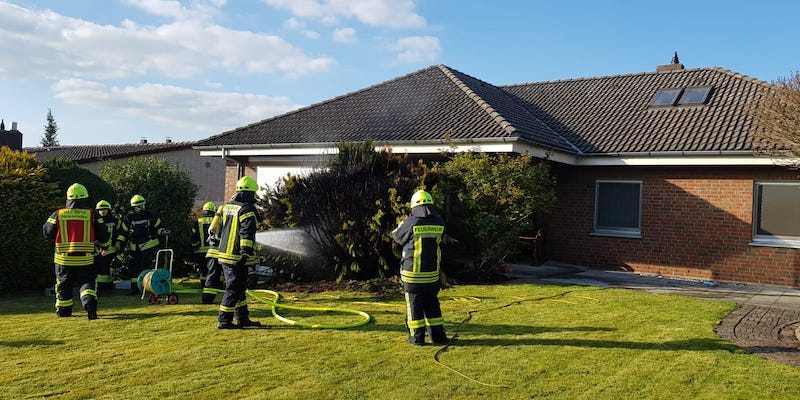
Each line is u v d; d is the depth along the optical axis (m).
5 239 10.52
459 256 12.78
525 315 8.47
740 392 5.29
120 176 14.08
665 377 5.66
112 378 5.37
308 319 8.12
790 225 12.94
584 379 5.56
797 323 8.22
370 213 11.64
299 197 12.02
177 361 5.95
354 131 15.64
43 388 5.07
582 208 15.36
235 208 7.60
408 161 12.82
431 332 6.82
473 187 11.92
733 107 14.86
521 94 20.09
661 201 14.26
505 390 5.22
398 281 11.17
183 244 14.25
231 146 16.92
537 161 13.80
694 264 13.80
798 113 7.27
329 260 11.95
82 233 8.23
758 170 13.08
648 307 9.20
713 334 7.45
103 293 10.61
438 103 16.17
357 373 5.62
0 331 7.30
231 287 7.52
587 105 17.72
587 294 10.42
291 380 5.38
